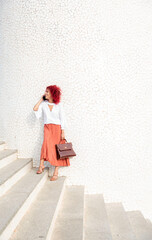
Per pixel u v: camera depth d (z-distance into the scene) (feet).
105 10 13.62
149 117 13.74
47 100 13.08
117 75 13.69
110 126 13.75
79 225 8.77
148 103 13.71
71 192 12.60
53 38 13.75
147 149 13.75
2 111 14.05
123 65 13.66
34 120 13.94
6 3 13.89
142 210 13.89
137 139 13.75
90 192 13.84
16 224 7.68
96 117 13.74
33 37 13.82
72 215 9.64
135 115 13.74
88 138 13.78
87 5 13.61
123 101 13.71
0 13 13.93
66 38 13.70
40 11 13.76
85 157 13.79
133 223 11.94
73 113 13.76
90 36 13.64
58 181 12.85
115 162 13.78
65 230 8.41
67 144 12.50
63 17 13.69
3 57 13.98
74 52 13.70
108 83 13.67
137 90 13.70
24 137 14.01
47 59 13.79
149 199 13.84
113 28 13.62
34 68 13.88
